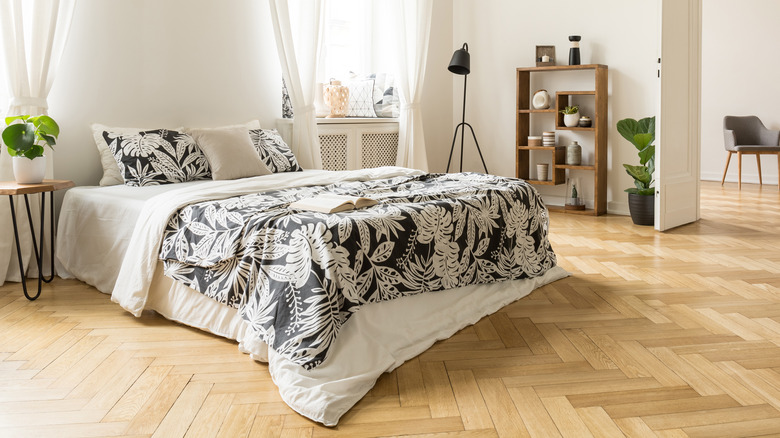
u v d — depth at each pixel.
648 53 5.76
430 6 6.12
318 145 5.18
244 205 2.98
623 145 6.00
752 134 7.71
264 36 5.09
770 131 7.55
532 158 6.57
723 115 8.26
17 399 2.24
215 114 4.80
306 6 5.05
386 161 6.12
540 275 3.74
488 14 6.71
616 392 2.28
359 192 3.41
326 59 5.86
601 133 5.91
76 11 4.01
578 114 6.10
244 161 4.23
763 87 7.95
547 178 6.36
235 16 4.87
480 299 3.27
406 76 6.07
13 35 3.65
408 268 2.84
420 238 2.92
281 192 3.42
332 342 2.37
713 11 8.20
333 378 2.29
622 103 5.95
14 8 3.62
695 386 2.32
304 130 5.07
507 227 3.54
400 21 5.99
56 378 2.42
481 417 2.11
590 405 2.18
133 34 4.29
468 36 6.86
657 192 5.18
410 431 2.02
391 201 3.11
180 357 2.63
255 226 2.68
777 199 6.71
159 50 4.43
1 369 2.50
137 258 3.08
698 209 5.64
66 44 3.90
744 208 6.20
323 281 2.43
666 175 5.20
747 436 1.96
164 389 2.32
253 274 2.62
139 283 3.04
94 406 2.19
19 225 3.79
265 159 4.50
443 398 2.25
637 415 2.11
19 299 3.44
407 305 2.84
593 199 6.25
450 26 6.89
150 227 3.07
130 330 2.95
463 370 2.50
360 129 5.73
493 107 6.78
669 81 5.13
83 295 3.51
